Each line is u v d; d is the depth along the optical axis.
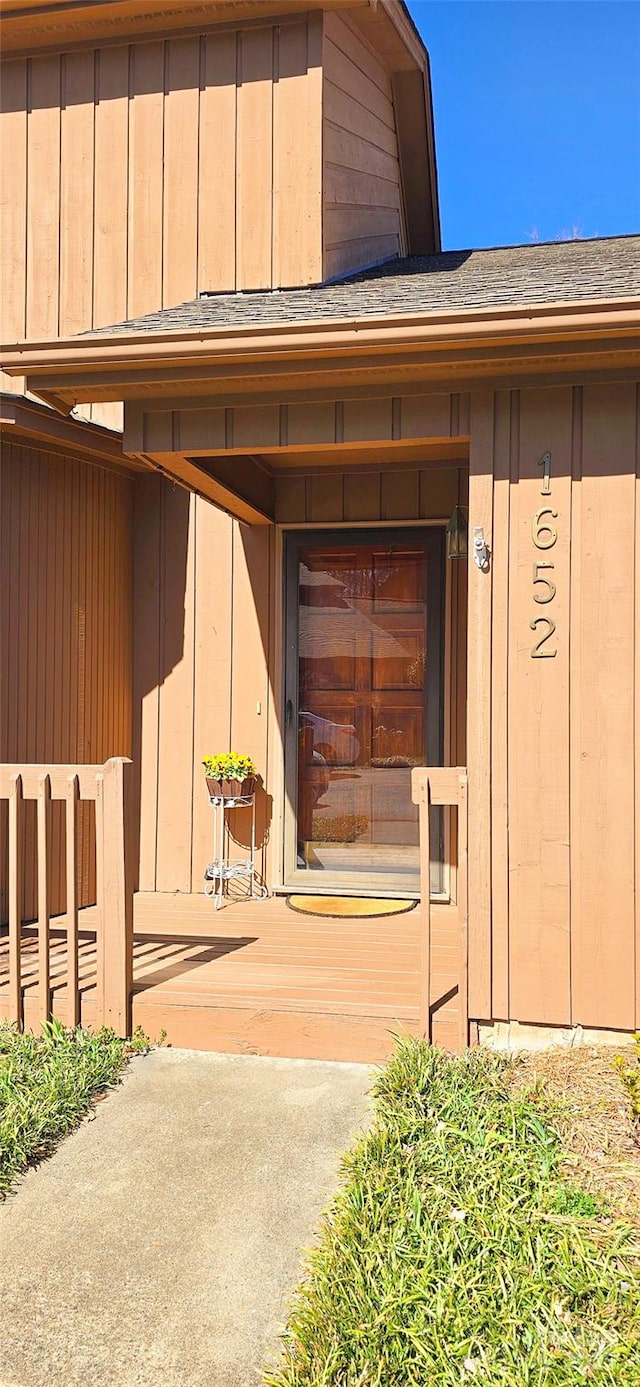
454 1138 3.14
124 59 6.18
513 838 3.96
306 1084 3.81
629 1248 2.60
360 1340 2.31
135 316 6.13
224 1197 3.08
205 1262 2.77
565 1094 3.47
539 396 3.96
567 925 3.91
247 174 5.94
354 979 4.46
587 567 3.91
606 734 3.88
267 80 5.91
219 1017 4.12
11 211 6.38
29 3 5.96
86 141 6.25
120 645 6.46
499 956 3.95
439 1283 2.48
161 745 6.57
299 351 3.87
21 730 5.39
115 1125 3.52
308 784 6.42
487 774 3.98
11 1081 3.65
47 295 6.31
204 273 6.00
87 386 4.20
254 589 6.45
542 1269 2.52
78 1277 2.71
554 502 3.94
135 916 5.86
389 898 6.22
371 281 5.59
